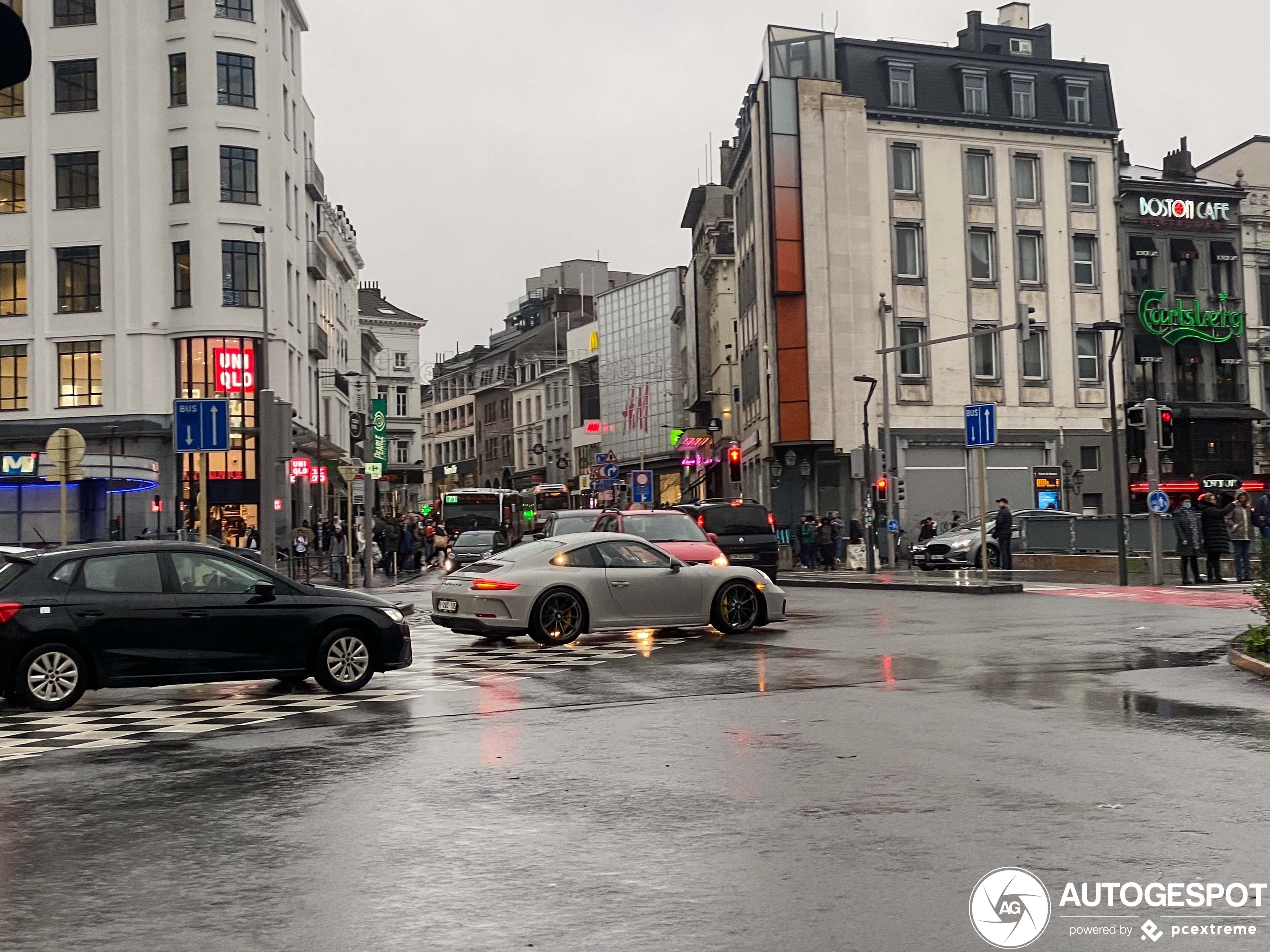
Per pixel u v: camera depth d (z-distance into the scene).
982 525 27.52
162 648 12.50
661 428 104.06
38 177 53.56
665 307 103.31
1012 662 14.61
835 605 24.88
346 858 6.53
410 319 129.38
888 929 5.25
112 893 5.97
